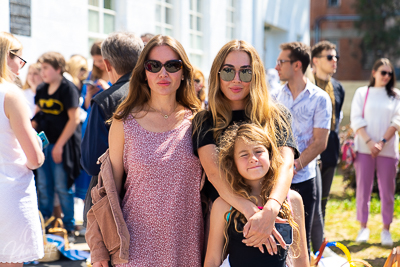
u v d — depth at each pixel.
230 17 10.91
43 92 4.93
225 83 2.31
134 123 2.31
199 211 2.37
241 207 2.13
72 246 4.74
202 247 2.42
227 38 10.78
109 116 2.65
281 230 2.15
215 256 2.24
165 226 2.25
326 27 28.67
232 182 2.19
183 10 8.60
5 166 2.69
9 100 2.66
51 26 5.90
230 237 2.18
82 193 5.18
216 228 2.24
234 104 2.41
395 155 5.02
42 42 5.78
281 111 2.41
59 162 4.90
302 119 3.62
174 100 2.43
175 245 2.27
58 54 4.88
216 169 2.22
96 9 6.77
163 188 2.25
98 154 2.62
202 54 9.63
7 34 2.81
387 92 5.03
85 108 5.51
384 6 28.23
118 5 7.08
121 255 2.19
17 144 2.75
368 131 5.05
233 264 2.17
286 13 14.68
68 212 5.01
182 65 2.39
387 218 5.01
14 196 2.70
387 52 28.25
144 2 7.52
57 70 4.84
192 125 2.36
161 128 2.33
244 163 2.17
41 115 4.93
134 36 2.93
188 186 2.31
